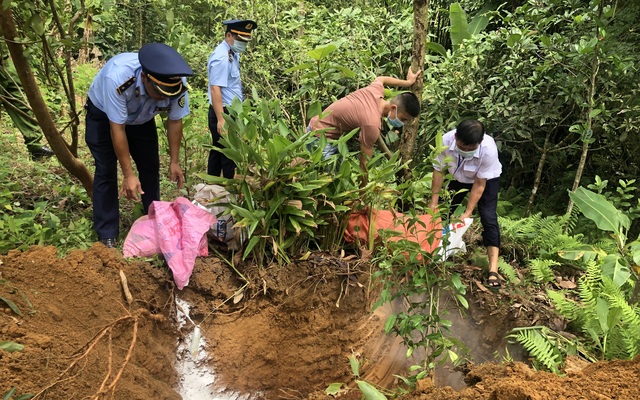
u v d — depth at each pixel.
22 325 2.73
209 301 3.65
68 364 2.61
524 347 3.52
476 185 3.96
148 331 3.31
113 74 3.39
